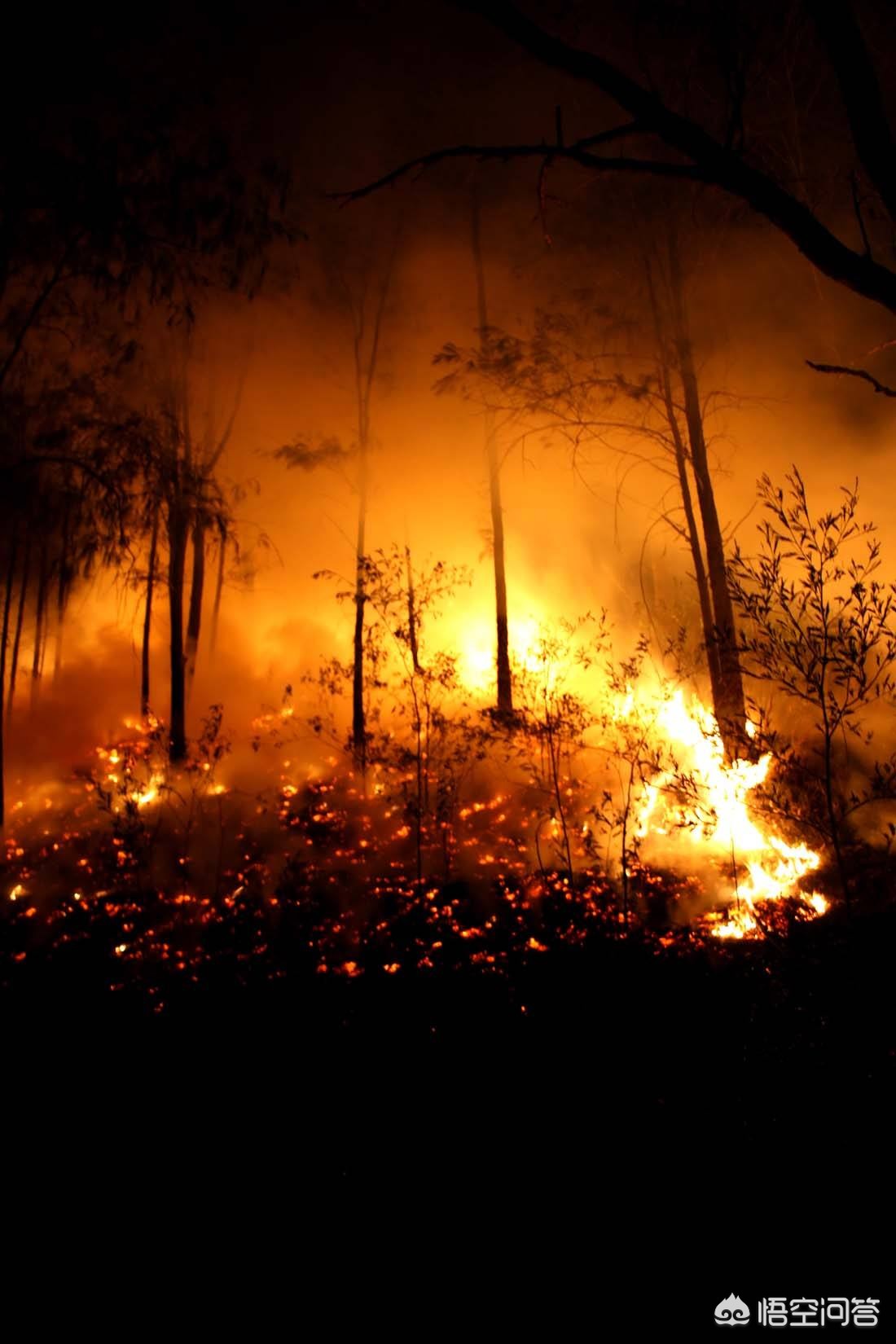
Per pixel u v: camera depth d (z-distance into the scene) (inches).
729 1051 177.8
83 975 261.3
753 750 177.0
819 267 111.3
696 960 224.8
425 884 326.3
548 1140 168.4
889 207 106.1
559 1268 134.4
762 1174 146.5
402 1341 122.3
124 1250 145.0
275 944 280.1
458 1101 186.5
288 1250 143.3
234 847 376.5
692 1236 137.1
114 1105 193.8
